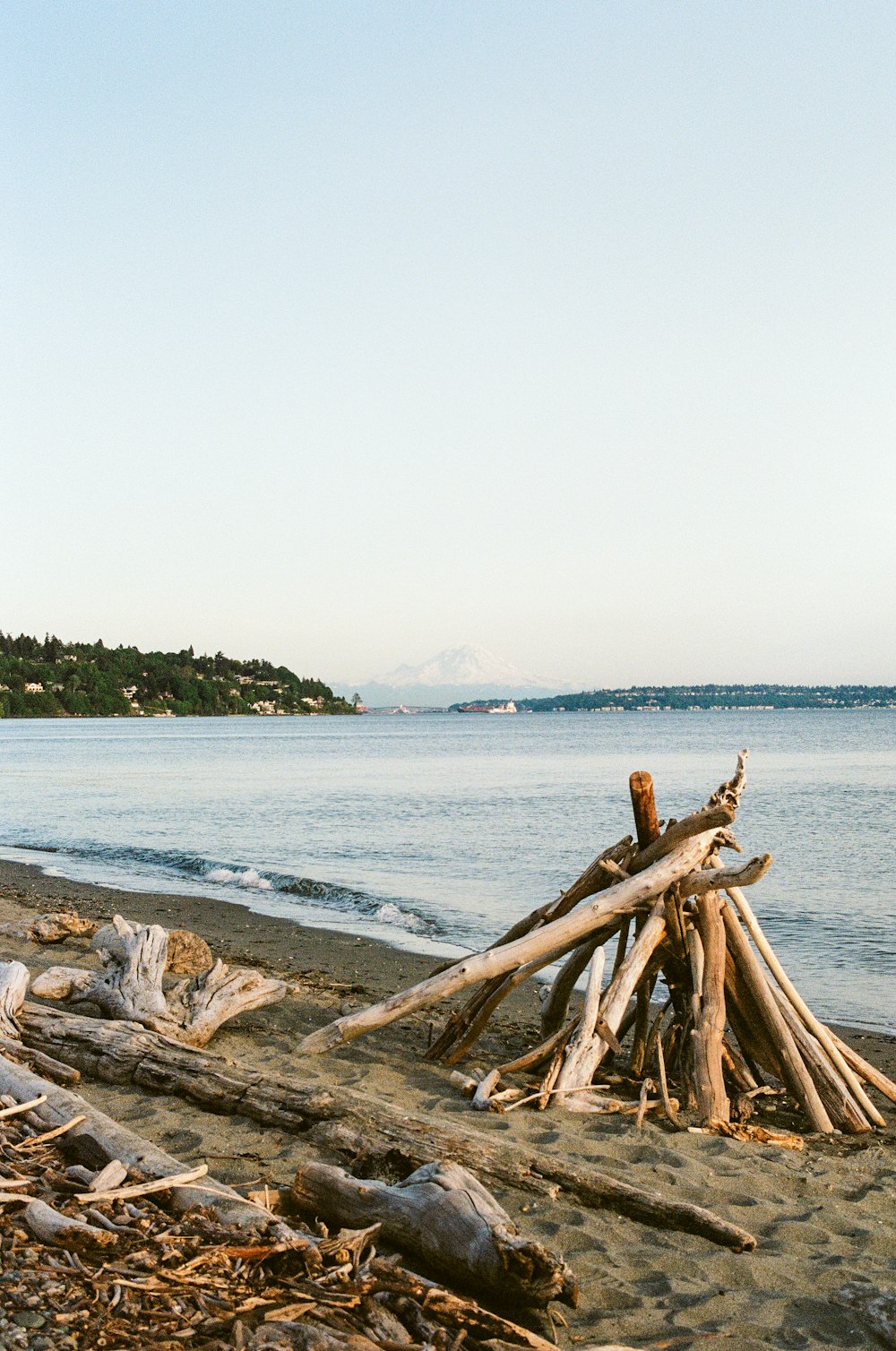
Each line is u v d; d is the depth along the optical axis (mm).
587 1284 4535
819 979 11938
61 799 37938
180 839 25625
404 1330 3627
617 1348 3805
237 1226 4148
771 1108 7430
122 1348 3275
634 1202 5227
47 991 8016
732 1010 7586
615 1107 6945
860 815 30703
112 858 22703
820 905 16469
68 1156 5027
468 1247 4008
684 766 58938
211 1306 3564
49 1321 3363
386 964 12422
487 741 107938
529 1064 7500
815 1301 4457
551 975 12406
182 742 107688
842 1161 6344
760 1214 5414
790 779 46375
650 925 7617
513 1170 5441
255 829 27953
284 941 13805
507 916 15906
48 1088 5664
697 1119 6891
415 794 39594
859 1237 5156
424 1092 7227
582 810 32688
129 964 8203
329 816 31219
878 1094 7977
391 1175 5340
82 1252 3840
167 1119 6160
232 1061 6852
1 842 25516
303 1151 5684
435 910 16328
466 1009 8070
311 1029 8797
